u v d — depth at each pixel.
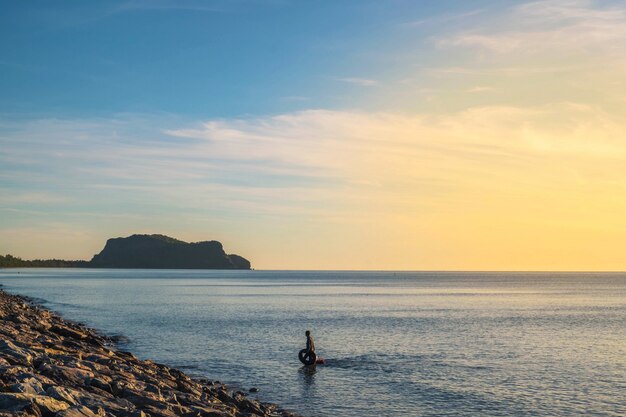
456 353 45.12
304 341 51.31
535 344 50.94
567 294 160.38
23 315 49.25
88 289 148.38
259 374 36.03
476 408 28.42
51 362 20.62
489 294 156.50
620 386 33.47
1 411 13.61
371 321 71.38
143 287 166.00
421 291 171.75
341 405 28.67
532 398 30.47
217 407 21.53
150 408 17.70
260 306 98.06
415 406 28.64
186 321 69.56
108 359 26.14
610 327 66.44
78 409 14.67
